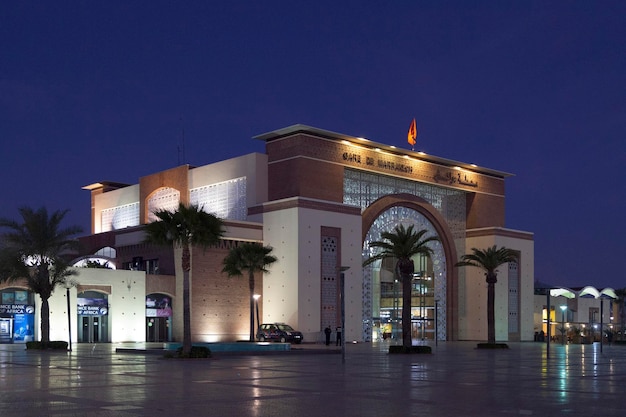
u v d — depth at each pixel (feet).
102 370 88.22
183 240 124.98
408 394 58.90
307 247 207.41
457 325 258.78
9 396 56.44
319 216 211.61
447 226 258.37
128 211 271.69
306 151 216.33
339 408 49.11
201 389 62.54
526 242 277.23
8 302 183.52
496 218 277.64
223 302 207.92
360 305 218.59
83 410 47.65
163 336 206.18
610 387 66.74
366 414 46.11
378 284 243.60
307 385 67.26
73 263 215.10
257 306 202.90
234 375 80.33
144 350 134.62
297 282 203.82
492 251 194.08
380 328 242.37
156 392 59.72
